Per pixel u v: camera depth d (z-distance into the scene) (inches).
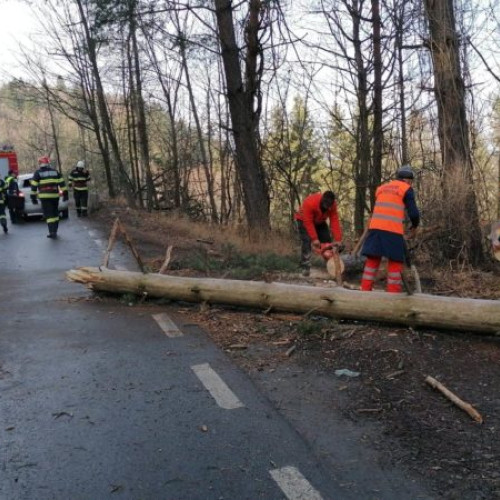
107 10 550.6
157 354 202.2
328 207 317.4
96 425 148.8
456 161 357.7
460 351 192.5
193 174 1131.3
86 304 277.3
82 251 468.4
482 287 300.5
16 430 146.7
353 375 178.1
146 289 271.7
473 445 134.9
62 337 224.7
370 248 260.5
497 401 157.0
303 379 177.0
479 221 354.3
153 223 653.3
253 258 380.2
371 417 150.6
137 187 1101.7
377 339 205.5
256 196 575.2
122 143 1235.9
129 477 124.6
